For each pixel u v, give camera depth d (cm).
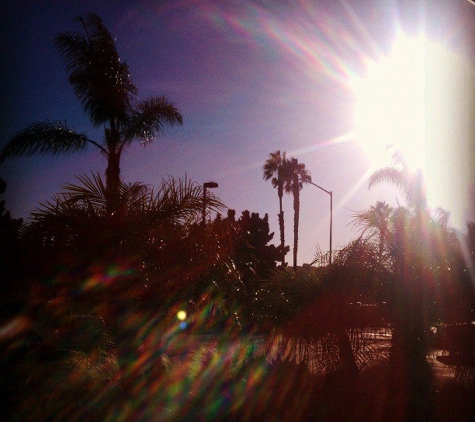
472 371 940
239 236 1095
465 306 984
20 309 958
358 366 966
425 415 895
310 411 936
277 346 1031
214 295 1016
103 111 1555
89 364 939
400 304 974
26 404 852
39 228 912
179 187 961
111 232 923
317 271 1055
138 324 958
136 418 921
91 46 1540
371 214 1077
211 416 955
